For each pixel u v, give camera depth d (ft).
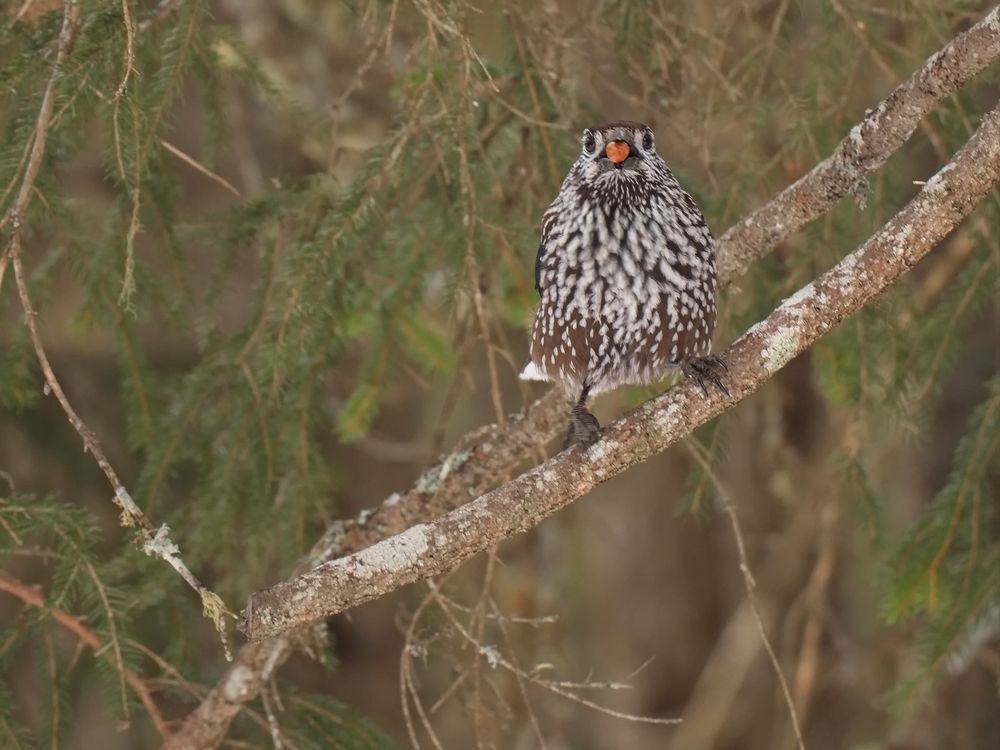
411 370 35.83
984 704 47.60
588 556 55.52
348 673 56.95
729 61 37.86
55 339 47.47
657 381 32.71
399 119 31.50
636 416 27.07
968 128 32.99
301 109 35.50
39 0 29.30
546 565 49.90
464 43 27.32
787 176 36.73
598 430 27.25
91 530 30.35
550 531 50.21
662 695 56.13
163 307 34.65
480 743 31.40
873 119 30.35
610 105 43.32
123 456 47.14
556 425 33.37
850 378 34.24
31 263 38.42
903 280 34.35
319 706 34.47
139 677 32.91
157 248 34.14
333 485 35.55
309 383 33.73
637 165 31.40
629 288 31.30
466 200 29.58
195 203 49.96
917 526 34.09
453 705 54.85
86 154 46.37
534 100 32.53
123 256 33.42
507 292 36.01
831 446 47.42
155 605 35.55
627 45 33.47
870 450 41.91
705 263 31.48
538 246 32.71
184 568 24.45
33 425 46.03
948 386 50.42
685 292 31.35
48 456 46.11
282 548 34.06
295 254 30.83
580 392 32.53
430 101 31.37
